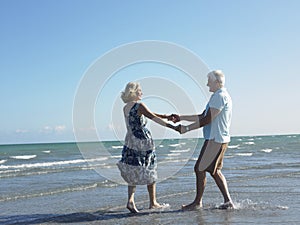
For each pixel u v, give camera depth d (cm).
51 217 551
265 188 802
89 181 1077
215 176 568
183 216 525
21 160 2562
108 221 512
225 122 538
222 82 541
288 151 3203
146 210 578
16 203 688
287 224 470
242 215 525
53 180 1123
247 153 2912
